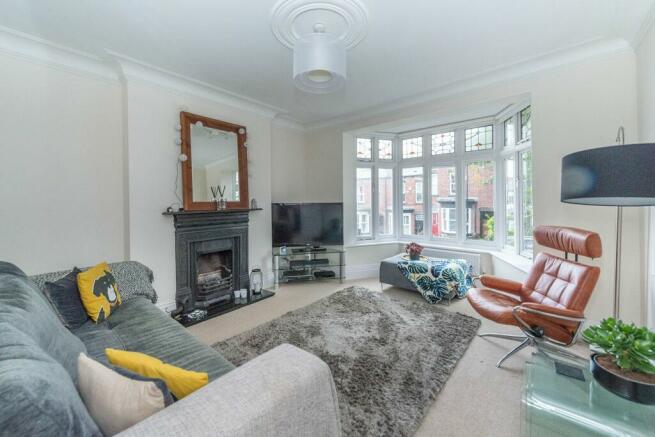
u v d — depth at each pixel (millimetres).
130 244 2891
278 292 4074
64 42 2441
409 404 1733
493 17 2154
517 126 3875
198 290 3424
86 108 2732
